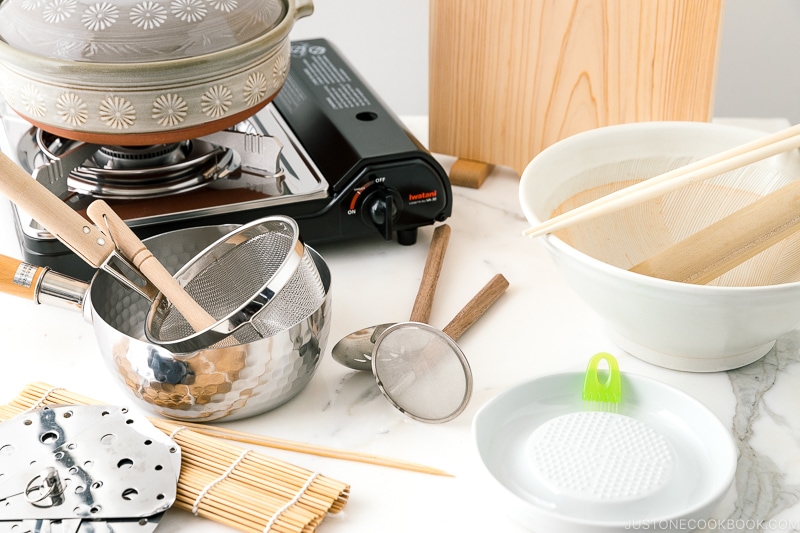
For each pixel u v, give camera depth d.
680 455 0.73
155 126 0.90
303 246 0.79
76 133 0.92
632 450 0.72
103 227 0.79
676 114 1.07
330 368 0.88
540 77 1.13
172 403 0.77
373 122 1.10
